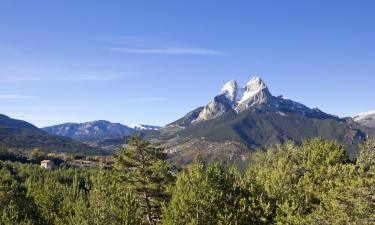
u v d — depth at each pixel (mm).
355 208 41219
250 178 56531
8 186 65125
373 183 41625
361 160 49312
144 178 59094
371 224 40375
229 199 47938
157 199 59031
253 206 47406
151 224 58656
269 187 53562
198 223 46500
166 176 59812
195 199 46906
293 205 46406
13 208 60406
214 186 49094
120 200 44562
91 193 48844
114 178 59562
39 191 77125
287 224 43156
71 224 43969
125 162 59406
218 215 45219
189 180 50750
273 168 76062
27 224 55375
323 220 42375
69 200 66500
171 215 47156
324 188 53031
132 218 43531
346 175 48562
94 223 40594
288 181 60250
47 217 64938
